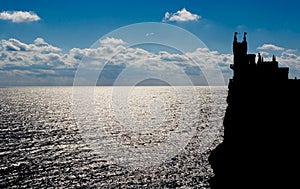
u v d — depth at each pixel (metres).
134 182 87.56
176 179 89.81
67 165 101.81
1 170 93.94
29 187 81.44
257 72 55.94
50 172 94.19
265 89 54.25
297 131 48.50
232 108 58.84
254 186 48.47
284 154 47.66
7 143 131.38
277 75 54.19
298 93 51.12
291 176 45.72
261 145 50.59
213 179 58.22
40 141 137.88
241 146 53.34
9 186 81.56
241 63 59.34
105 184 85.75
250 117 54.38
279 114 51.28
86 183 86.19
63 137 148.88
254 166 49.69
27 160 105.81
